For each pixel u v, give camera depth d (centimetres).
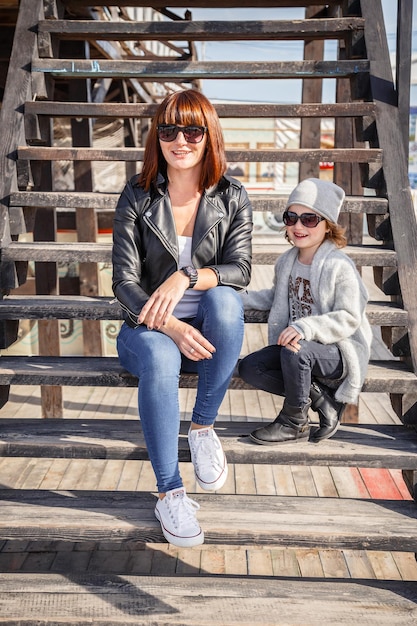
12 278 298
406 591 244
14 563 317
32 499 257
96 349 568
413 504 257
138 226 250
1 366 275
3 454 255
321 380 257
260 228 1440
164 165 251
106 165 1098
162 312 225
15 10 489
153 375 218
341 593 242
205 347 224
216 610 229
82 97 527
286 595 240
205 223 249
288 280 263
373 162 317
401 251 291
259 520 241
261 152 318
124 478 405
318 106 329
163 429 221
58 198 307
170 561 318
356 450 250
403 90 322
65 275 612
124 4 387
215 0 381
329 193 245
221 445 252
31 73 337
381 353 676
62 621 223
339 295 244
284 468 417
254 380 258
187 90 239
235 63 341
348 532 234
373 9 354
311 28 352
